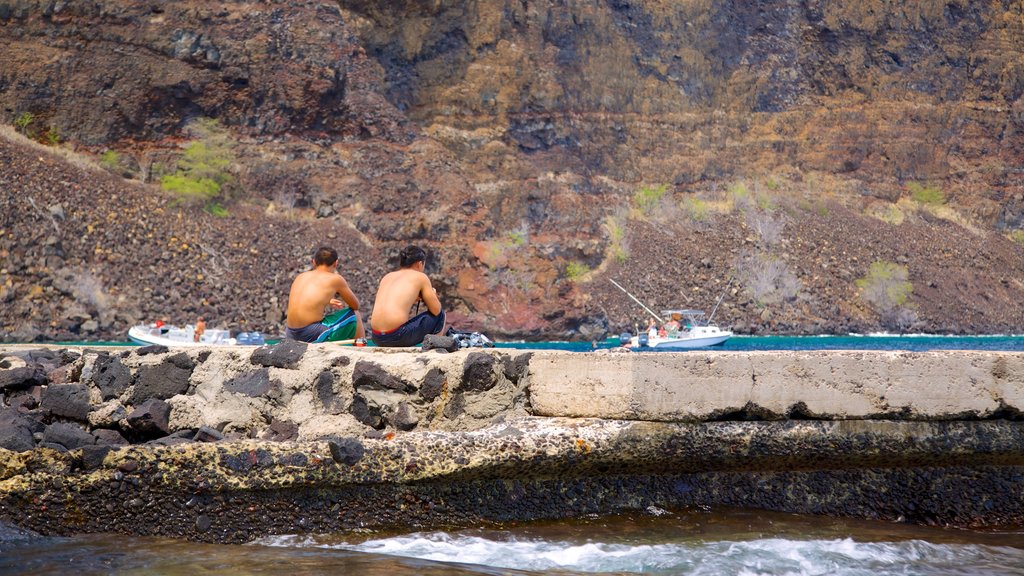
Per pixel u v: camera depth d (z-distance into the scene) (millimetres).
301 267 176125
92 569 17859
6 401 22141
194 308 159000
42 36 179875
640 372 22203
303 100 198750
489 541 20891
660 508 23328
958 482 24266
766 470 23859
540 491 22516
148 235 166500
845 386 22781
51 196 161500
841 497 24188
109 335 147000
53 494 19625
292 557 19078
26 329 141125
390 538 20766
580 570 19250
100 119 180125
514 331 189125
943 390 23016
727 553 20625
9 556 18531
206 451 20203
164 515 20062
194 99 189875
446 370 22578
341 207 192250
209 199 180375
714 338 157750
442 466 21109
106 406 22375
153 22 188625
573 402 22875
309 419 22406
